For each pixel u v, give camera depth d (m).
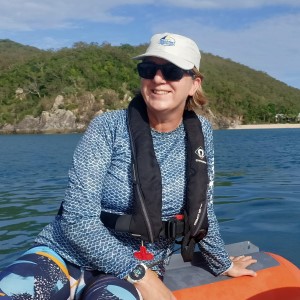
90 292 0.93
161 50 1.04
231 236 2.21
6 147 12.67
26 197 3.63
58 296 0.97
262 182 4.21
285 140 15.59
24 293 0.91
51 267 0.97
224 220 2.56
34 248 1.02
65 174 5.36
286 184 4.02
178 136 1.09
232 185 4.02
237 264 1.23
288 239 2.12
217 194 3.48
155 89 1.04
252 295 1.14
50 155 9.10
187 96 1.09
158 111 1.04
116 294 0.92
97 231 0.98
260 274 1.22
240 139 16.83
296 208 2.84
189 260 1.14
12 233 2.43
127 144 1.04
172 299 0.98
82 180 1.00
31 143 15.05
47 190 4.04
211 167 1.15
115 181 1.03
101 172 1.02
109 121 1.06
